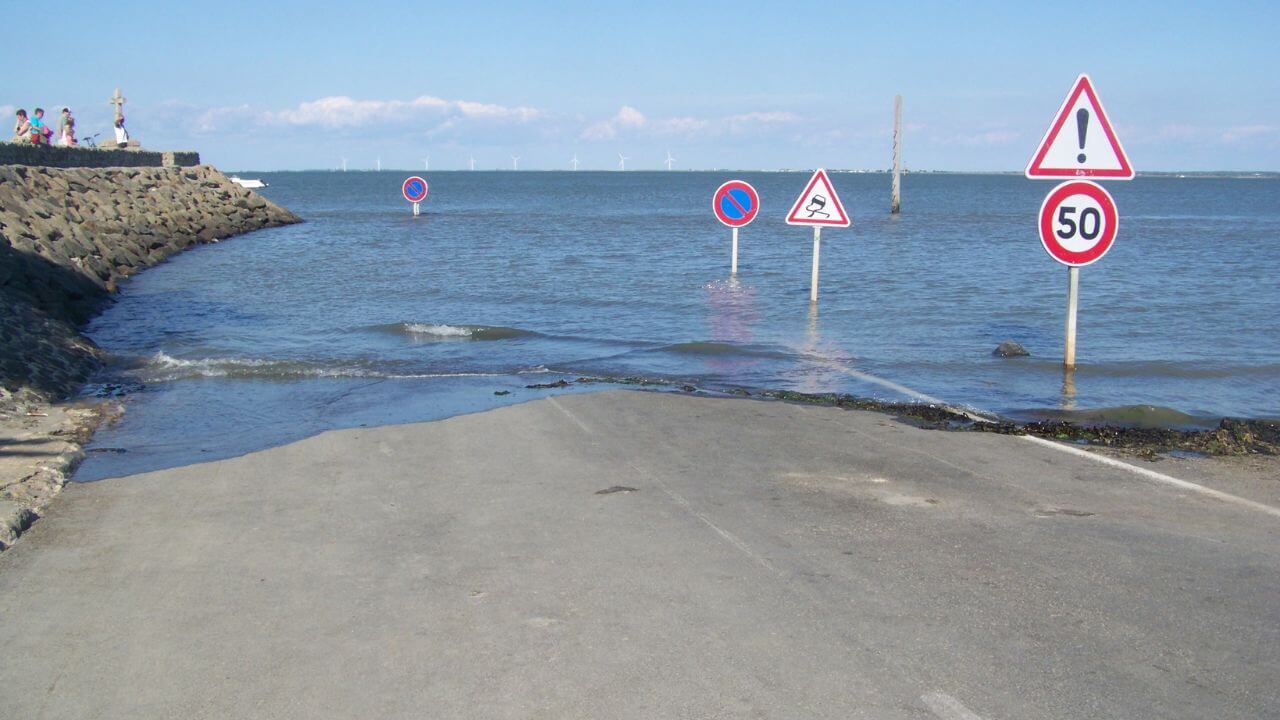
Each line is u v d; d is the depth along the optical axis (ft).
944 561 16.44
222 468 23.08
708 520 18.66
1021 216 173.78
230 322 51.44
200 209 115.75
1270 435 25.44
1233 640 13.44
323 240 108.68
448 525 18.62
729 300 56.85
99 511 19.93
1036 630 13.80
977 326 47.29
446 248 94.73
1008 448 24.17
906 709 11.69
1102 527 18.15
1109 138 30.25
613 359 39.75
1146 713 11.59
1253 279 65.77
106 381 35.96
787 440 24.94
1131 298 56.34
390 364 39.06
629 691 12.20
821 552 16.90
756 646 13.37
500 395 32.22
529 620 14.29
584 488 20.88
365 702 12.10
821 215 52.70
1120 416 29.19
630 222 142.41
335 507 19.90
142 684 12.70
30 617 14.80
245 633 14.10
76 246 69.00
